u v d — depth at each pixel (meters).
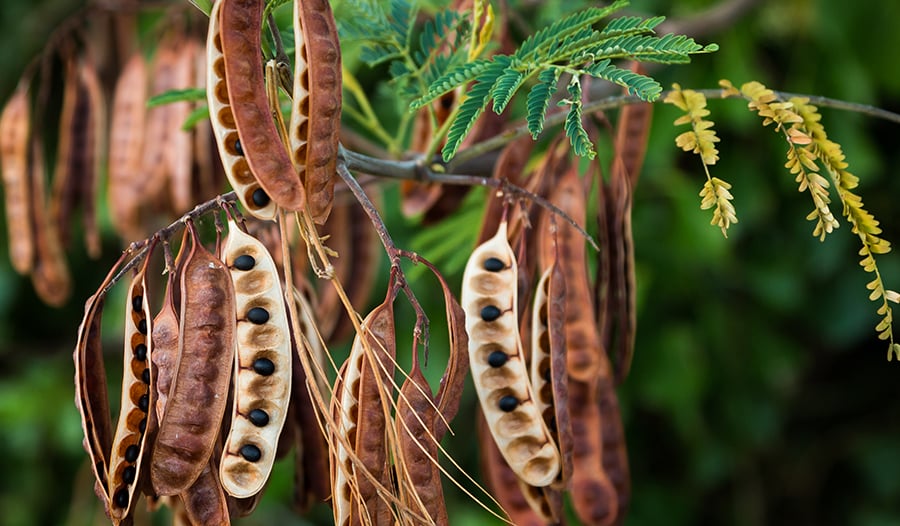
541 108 0.62
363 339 0.59
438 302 1.21
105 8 0.92
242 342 0.61
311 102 0.59
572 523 1.16
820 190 0.65
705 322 1.30
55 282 0.91
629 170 0.76
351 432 0.60
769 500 1.50
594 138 0.71
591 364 0.69
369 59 0.73
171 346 0.61
